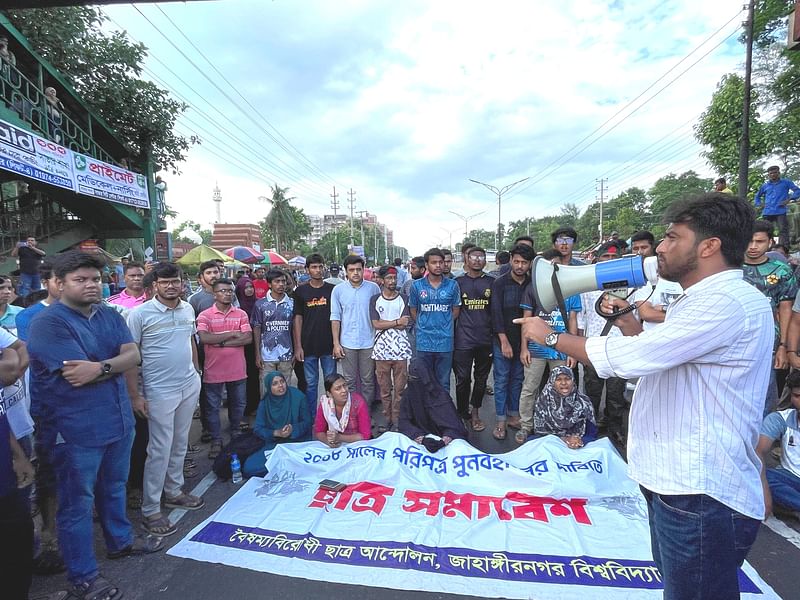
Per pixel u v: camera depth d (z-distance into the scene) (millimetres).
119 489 2643
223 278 4223
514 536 2738
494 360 4547
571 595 2258
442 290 4555
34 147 7691
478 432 4664
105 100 10930
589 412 3889
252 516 3002
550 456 3463
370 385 5031
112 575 2506
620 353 1406
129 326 2912
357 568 2479
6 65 8008
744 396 1324
